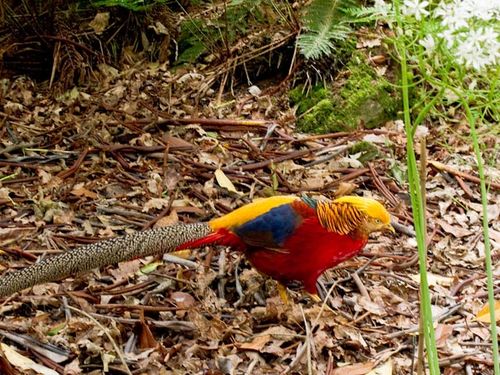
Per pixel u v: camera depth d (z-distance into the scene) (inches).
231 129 183.2
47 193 155.4
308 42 185.0
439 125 185.9
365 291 133.6
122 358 110.1
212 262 138.2
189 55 207.6
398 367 118.7
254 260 123.6
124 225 148.3
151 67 206.5
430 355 88.3
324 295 132.3
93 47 209.8
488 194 167.5
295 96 195.0
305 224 118.3
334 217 117.6
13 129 180.5
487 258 84.8
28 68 208.5
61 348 115.0
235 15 207.8
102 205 153.3
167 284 130.6
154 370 113.0
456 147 177.9
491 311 85.4
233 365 115.0
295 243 119.3
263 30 207.8
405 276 140.3
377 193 165.9
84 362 113.6
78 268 113.9
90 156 169.6
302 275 123.2
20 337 116.0
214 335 120.8
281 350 118.6
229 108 194.4
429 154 177.9
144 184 160.6
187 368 114.3
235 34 208.1
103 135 176.2
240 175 165.3
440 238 152.6
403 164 175.0
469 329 127.4
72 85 199.9
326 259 121.0
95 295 127.6
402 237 151.5
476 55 77.0
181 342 120.1
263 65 203.9
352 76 192.4
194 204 155.6
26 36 207.0
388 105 190.1
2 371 109.1
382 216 119.0
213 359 117.1
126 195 156.9
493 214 160.7
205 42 208.1
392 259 143.9
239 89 202.4
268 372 115.7
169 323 121.6
